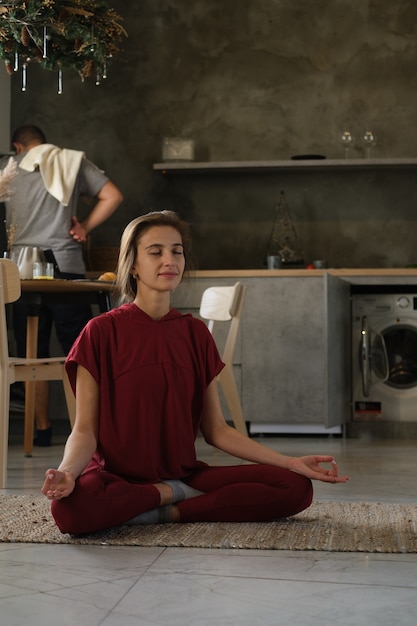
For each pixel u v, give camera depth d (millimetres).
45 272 4633
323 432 6219
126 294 2658
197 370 2639
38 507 2855
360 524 2498
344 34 6910
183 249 2652
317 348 6168
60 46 4535
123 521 2414
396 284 6191
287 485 2523
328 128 6910
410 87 6867
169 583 1845
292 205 6953
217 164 6676
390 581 1858
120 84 7035
